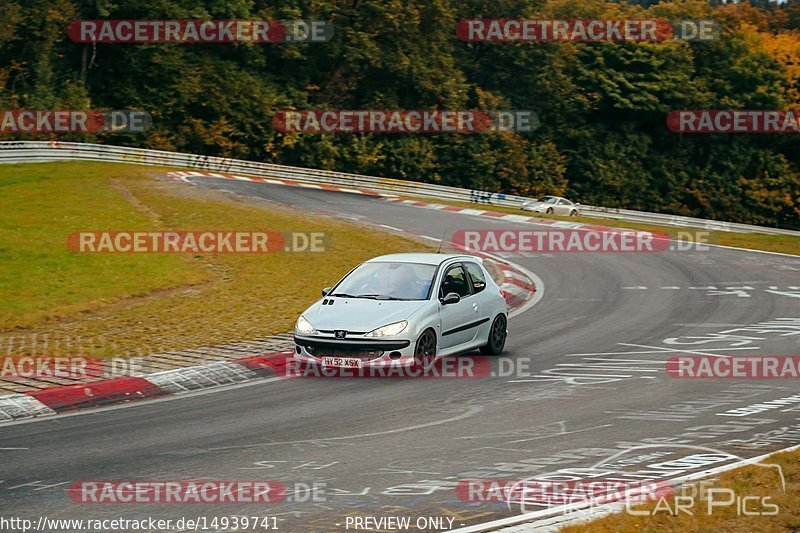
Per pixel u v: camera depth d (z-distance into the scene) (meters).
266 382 46.19
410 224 131.75
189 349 52.81
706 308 75.69
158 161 183.25
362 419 38.12
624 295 83.31
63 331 58.19
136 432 36.00
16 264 77.94
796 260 114.94
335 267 87.88
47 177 142.25
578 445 33.88
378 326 46.78
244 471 30.31
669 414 39.28
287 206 137.62
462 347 51.47
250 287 76.31
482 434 35.56
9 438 35.06
